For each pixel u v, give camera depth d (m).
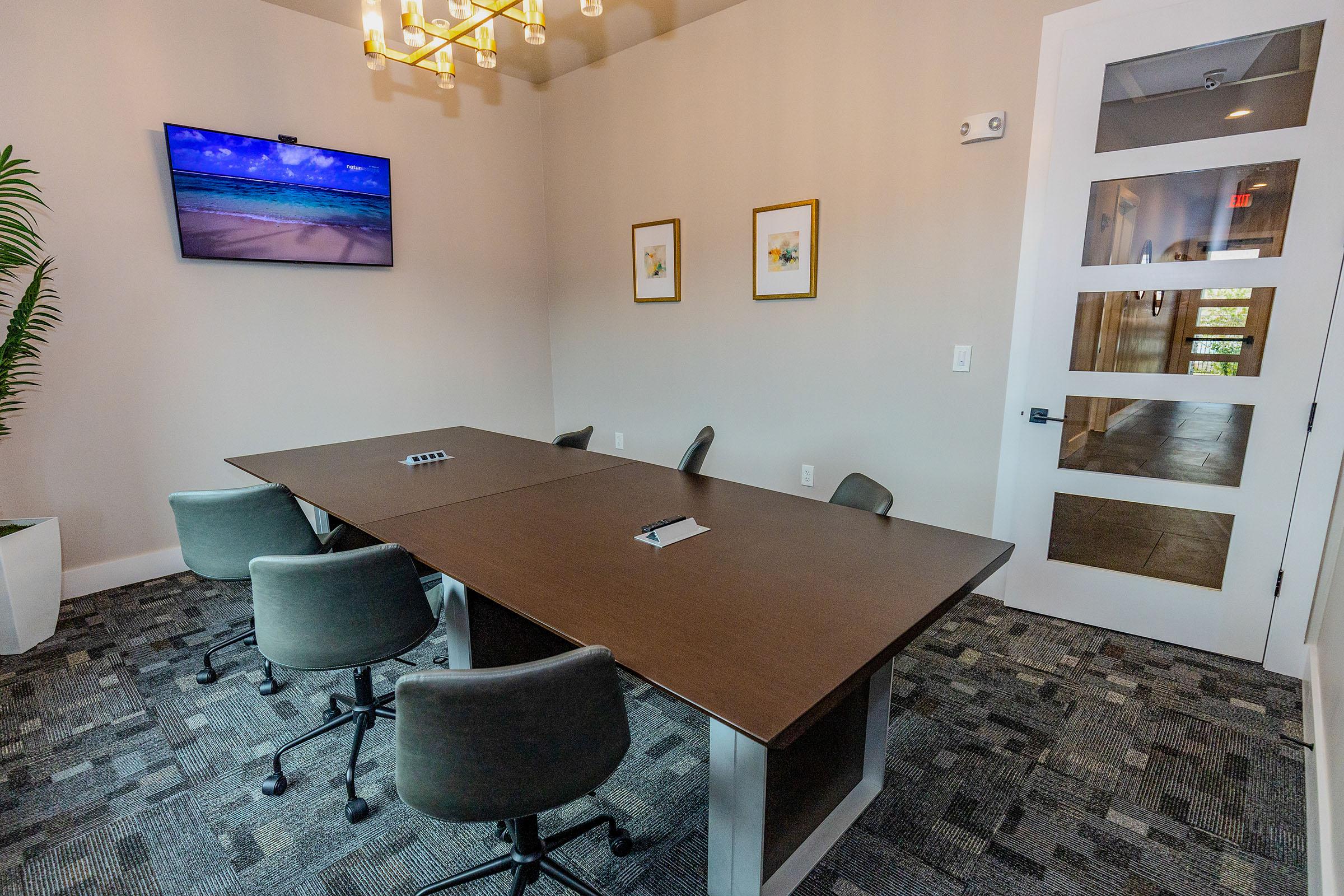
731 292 3.79
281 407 3.67
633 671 1.11
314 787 1.86
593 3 2.07
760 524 1.89
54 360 2.95
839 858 1.59
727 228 3.72
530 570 1.55
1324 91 2.05
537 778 1.14
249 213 3.37
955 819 1.71
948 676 2.38
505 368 4.72
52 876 1.56
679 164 3.88
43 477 2.98
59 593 2.79
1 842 1.66
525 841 1.42
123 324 3.11
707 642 1.21
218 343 3.41
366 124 3.78
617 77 4.10
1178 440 2.47
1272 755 1.94
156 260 3.17
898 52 2.93
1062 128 2.54
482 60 2.35
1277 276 2.20
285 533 2.18
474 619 1.97
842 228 3.25
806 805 1.56
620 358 4.51
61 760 1.97
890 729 2.08
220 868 1.58
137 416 3.21
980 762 1.92
